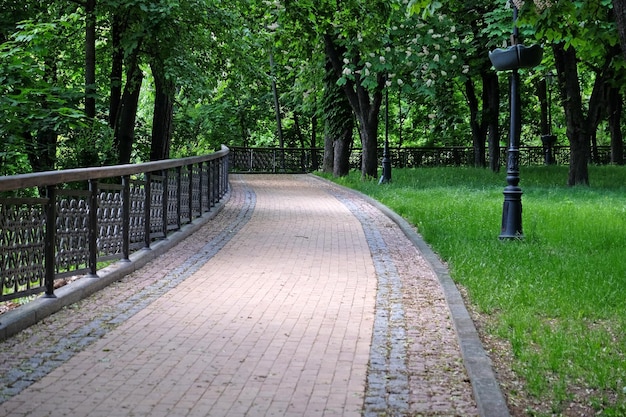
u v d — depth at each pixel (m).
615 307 8.40
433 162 48.69
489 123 35.31
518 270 10.26
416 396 5.55
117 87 21.44
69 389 5.64
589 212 17.12
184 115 34.84
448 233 14.11
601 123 51.53
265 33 23.34
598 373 5.90
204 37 20.58
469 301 8.73
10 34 18.19
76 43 22.61
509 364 6.34
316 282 10.10
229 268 11.16
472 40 29.11
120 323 7.71
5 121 15.48
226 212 19.58
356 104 30.59
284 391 5.64
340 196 24.83
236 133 47.56
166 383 5.80
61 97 17.31
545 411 5.22
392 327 7.65
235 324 7.71
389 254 12.68
